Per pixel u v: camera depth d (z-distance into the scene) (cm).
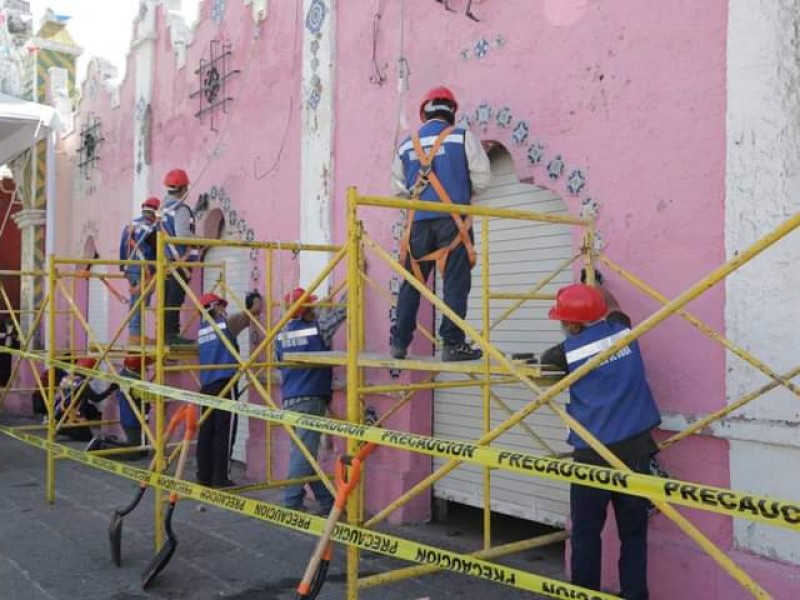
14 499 775
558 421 570
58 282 930
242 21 912
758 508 232
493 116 595
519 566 559
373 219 713
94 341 777
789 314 416
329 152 766
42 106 1225
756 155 432
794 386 382
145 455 972
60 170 1452
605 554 498
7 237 1673
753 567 421
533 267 595
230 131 934
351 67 746
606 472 270
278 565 568
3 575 545
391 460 681
